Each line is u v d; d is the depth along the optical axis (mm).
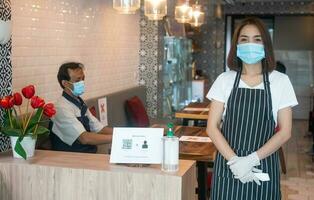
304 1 11078
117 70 6406
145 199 2494
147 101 7340
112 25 6141
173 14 7375
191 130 4680
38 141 3758
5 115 2969
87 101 5102
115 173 2521
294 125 10641
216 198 2779
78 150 3910
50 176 2645
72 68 3908
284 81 2662
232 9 11500
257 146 2645
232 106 2678
